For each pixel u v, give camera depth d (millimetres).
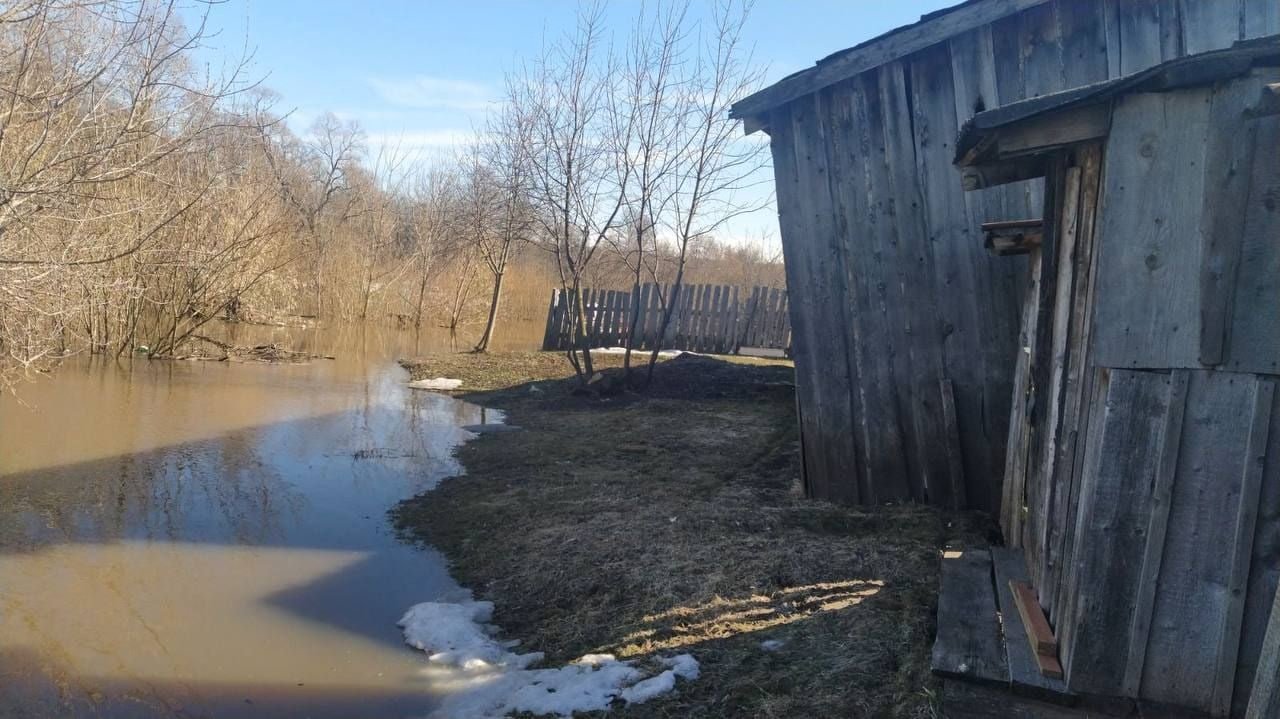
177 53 6762
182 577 5379
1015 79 6047
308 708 3836
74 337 14969
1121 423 3094
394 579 5473
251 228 19656
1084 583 3150
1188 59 2914
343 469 8328
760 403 12625
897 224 6461
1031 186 6055
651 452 9070
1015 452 5414
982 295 6230
